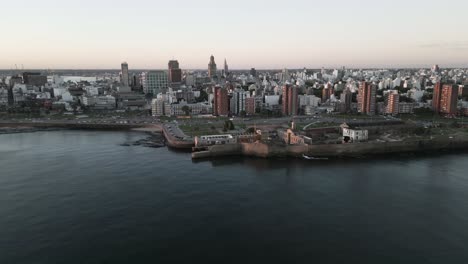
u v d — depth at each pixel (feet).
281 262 357.41
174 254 371.35
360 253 373.61
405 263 354.74
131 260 359.66
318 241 398.62
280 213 473.67
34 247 381.19
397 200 521.65
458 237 408.05
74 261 355.97
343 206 498.69
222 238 405.80
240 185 591.37
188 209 484.33
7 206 490.08
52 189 561.02
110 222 442.09
